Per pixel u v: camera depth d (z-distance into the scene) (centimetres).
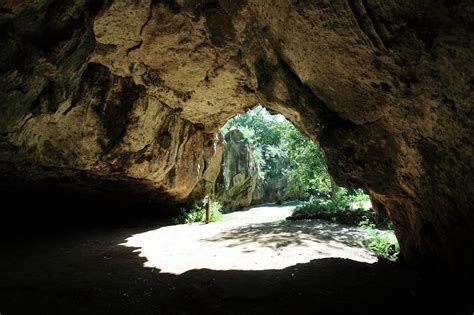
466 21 296
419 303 431
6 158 691
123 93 861
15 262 629
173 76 874
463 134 356
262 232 980
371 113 491
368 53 414
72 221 1184
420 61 364
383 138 501
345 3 385
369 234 944
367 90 466
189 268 609
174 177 1204
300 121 685
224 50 750
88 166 888
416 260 578
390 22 360
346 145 554
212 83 903
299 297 463
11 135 634
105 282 526
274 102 700
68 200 1109
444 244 471
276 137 3503
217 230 1091
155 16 672
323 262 638
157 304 451
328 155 593
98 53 741
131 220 1316
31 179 837
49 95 649
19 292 440
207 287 500
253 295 469
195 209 1444
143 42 741
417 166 466
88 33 616
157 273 584
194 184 1352
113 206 1277
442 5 305
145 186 1141
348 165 572
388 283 512
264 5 521
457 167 387
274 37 565
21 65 536
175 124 1109
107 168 938
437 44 334
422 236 538
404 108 431
